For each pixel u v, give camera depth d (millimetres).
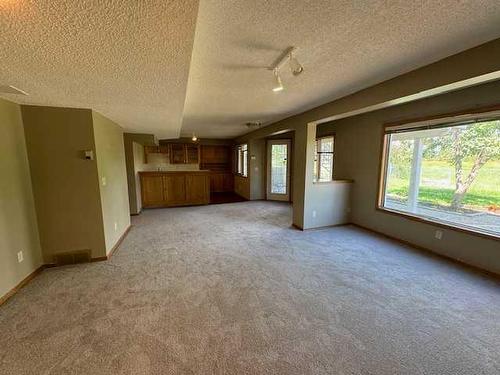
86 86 2006
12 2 922
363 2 1305
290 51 1866
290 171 7281
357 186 4457
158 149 8227
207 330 1796
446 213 3127
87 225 2973
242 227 4562
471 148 2834
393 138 3822
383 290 2336
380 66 2199
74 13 1021
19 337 1724
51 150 2740
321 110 3658
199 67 2182
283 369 1464
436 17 1461
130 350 1606
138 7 1001
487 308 2043
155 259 3092
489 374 1424
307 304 2119
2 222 2230
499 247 2529
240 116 4633
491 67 1770
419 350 1604
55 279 2572
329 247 3482
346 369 1462
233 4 1294
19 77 1756
